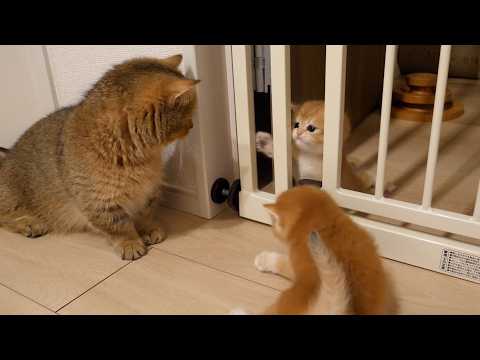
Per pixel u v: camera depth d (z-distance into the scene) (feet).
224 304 3.68
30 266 4.28
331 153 4.04
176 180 5.00
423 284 3.82
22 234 4.82
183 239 4.62
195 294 3.81
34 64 5.18
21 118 5.83
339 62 3.65
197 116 4.37
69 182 4.19
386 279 3.28
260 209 4.73
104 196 4.10
